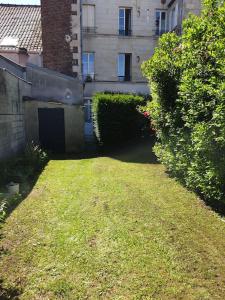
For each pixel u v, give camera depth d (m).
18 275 3.53
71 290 3.28
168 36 7.36
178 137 6.76
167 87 7.31
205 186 5.55
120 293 3.24
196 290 3.30
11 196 5.95
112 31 19.47
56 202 5.84
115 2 19.33
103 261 3.79
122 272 3.58
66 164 9.69
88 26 19.30
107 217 5.11
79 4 16.56
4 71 8.43
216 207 5.53
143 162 9.60
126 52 19.75
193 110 5.81
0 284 3.38
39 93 12.79
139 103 12.70
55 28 16.45
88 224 4.83
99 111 12.52
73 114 13.09
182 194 6.31
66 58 16.62
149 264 3.74
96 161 10.12
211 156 5.27
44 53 16.34
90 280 3.44
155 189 6.64
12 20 18.09
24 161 8.66
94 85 19.56
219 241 4.33
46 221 4.95
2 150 8.10
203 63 5.68
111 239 4.34
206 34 5.62
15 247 4.13
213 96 5.27
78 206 5.61
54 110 12.91
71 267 3.67
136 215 5.20
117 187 6.77
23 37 16.77
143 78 19.92
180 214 5.27
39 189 6.73
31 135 12.61
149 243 4.23
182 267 3.69
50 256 3.91
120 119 12.60
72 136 13.15
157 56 7.52
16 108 9.89
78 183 7.17
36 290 3.28
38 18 18.23
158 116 7.88
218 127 5.07
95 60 19.48
